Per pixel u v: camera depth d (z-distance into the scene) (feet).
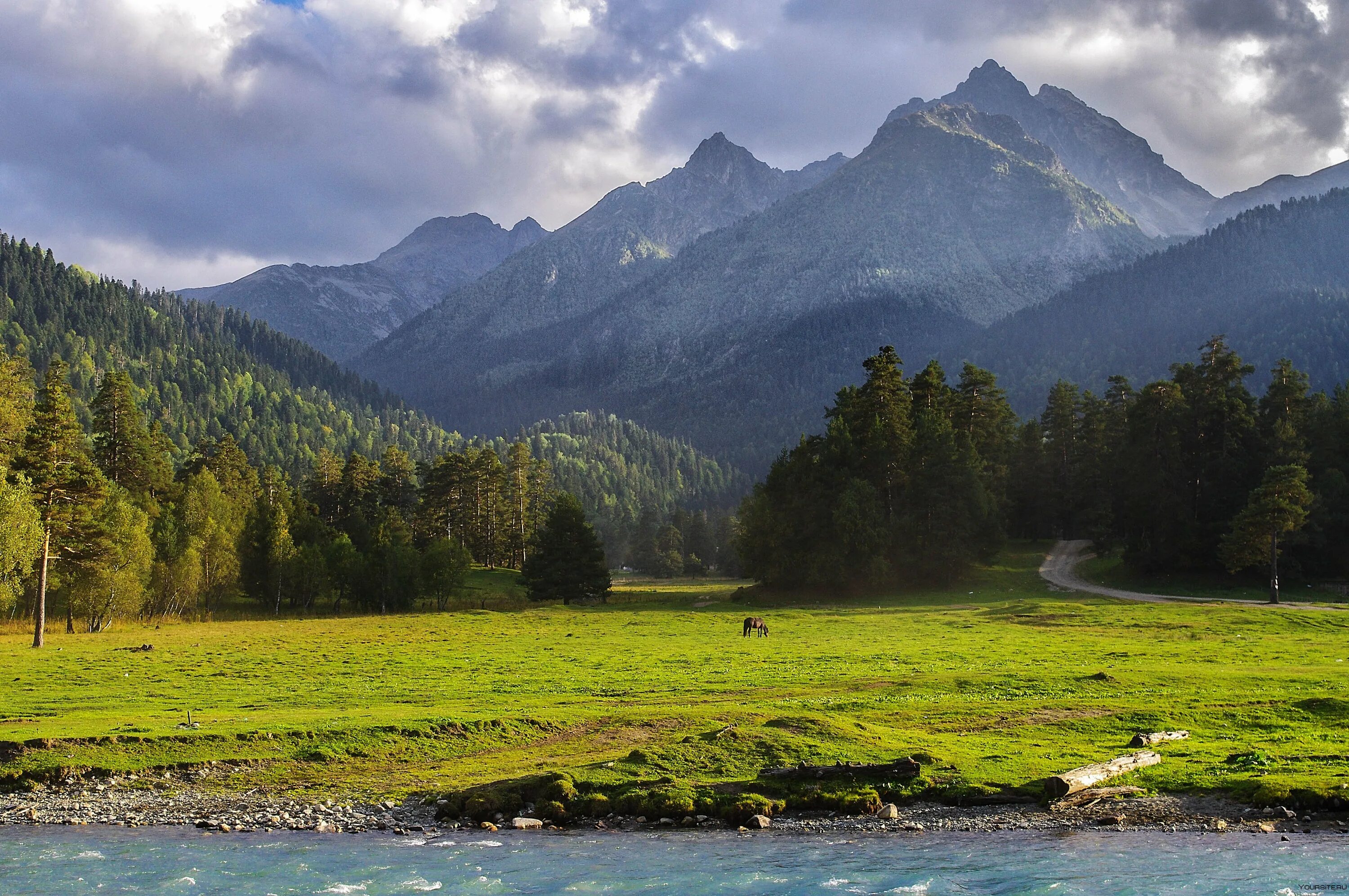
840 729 111.65
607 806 91.04
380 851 80.18
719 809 89.61
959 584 369.50
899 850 77.87
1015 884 68.03
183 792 99.14
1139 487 367.86
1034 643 220.23
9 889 70.64
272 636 272.31
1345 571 345.10
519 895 68.33
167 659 209.15
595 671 183.11
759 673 172.76
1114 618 264.93
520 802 92.38
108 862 77.20
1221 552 329.31
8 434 319.47
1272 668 163.22
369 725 117.39
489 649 229.45
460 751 113.19
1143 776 94.22
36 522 245.24
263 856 78.69
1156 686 142.82
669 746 106.83
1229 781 90.02
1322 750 100.32
